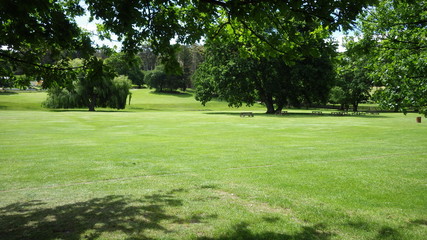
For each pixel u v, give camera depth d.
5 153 14.41
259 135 22.25
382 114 56.34
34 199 7.57
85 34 5.92
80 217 6.25
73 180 9.51
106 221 6.02
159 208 6.79
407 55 10.21
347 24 4.82
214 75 54.41
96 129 26.70
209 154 14.21
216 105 98.94
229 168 11.19
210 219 6.11
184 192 8.11
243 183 9.00
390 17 10.65
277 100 56.41
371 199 7.38
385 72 10.30
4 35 5.27
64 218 6.20
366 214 6.38
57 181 9.38
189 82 146.00
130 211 6.59
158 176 10.01
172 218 6.17
